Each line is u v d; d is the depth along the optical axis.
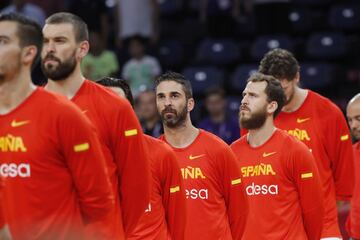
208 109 21.64
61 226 9.41
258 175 12.83
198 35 28.61
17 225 9.36
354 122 14.08
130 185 10.44
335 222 13.98
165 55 27.70
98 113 10.24
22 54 9.15
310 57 26.98
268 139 12.88
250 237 12.84
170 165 11.98
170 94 12.54
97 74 24.88
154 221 11.91
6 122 9.30
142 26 26.86
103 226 9.88
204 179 12.55
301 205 12.72
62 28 9.99
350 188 14.06
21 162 9.27
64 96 9.91
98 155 9.48
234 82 26.16
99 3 26.86
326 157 13.98
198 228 12.53
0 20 9.11
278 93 12.84
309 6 28.81
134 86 25.09
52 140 9.26
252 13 28.03
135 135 10.39
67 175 9.45
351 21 27.81
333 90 25.92
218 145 12.61
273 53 13.70
